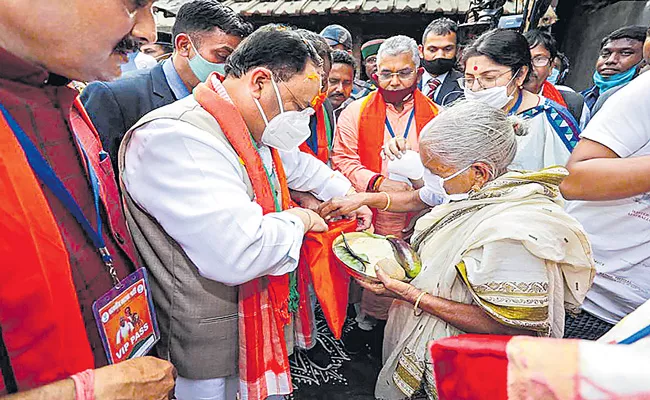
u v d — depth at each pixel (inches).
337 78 102.0
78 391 24.5
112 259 37.7
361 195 62.9
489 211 42.8
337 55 101.2
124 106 69.5
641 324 17.5
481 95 67.9
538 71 86.4
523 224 38.7
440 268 46.8
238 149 44.0
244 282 42.6
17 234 24.3
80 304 33.7
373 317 81.4
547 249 37.5
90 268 34.6
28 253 24.7
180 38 71.5
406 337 50.6
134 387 27.3
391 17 192.5
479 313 43.9
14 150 25.3
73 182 34.3
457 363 18.5
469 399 18.5
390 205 64.6
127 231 42.5
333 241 55.1
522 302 38.7
